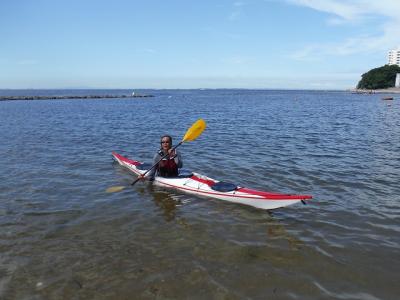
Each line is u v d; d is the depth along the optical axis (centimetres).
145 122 2364
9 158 1105
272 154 1186
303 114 3031
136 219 631
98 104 5000
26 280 439
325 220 627
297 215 652
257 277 448
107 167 1001
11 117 2648
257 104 5088
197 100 6981
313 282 437
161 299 405
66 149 1279
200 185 773
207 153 1215
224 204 711
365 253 509
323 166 1008
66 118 2592
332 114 3016
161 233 575
